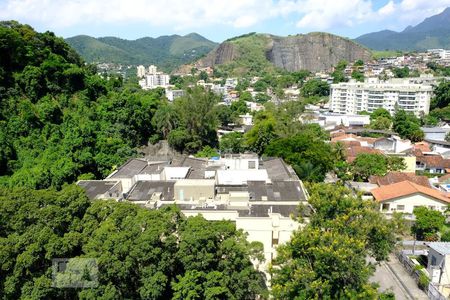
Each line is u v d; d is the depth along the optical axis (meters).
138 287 30.17
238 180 54.34
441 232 48.75
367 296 27.48
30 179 55.97
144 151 89.19
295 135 79.44
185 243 29.78
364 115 134.50
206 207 41.16
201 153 85.25
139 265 29.61
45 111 74.12
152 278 28.48
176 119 93.81
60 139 69.62
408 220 53.78
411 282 40.72
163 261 29.30
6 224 29.45
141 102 94.94
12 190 32.84
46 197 31.80
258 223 37.47
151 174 54.78
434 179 71.88
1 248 27.47
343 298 28.30
